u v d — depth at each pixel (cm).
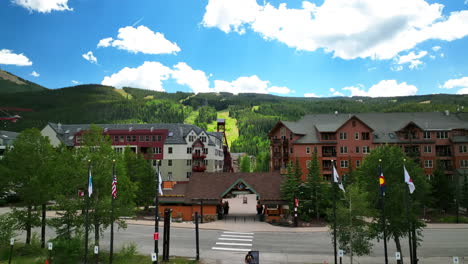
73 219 2759
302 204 4509
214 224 4344
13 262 2573
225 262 2653
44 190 2950
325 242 3384
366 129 6450
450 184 5181
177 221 4547
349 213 2531
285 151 6850
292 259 2778
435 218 4809
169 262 2608
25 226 3059
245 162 11875
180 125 7669
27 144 3073
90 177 2348
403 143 6366
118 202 2811
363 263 2717
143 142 7225
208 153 7912
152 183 4969
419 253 3014
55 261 2545
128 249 2861
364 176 3062
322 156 6462
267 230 3947
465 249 3144
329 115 7156
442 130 6350
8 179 2981
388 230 2622
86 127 7831
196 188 4903
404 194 2586
